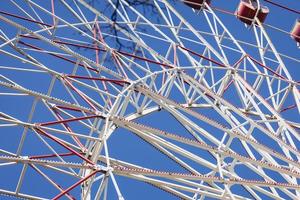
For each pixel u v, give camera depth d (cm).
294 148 3497
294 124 3897
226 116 3594
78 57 3641
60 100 3247
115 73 3647
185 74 3738
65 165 2944
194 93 3856
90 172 3041
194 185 3238
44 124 3156
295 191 3509
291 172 3325
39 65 3512
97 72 3769
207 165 3394
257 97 3809
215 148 3328
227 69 3953
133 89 3450
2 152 3105
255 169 3406
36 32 3766
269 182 3238
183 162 3591
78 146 3394
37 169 3164
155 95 3503
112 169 2964
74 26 3853
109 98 3456
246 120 3538
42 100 3431
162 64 3769
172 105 3666
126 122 3300
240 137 3397
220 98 3669
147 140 3506
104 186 2941
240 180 3198
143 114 3806
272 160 3491
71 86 3462
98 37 3984
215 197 3212
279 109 4034
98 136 3384
